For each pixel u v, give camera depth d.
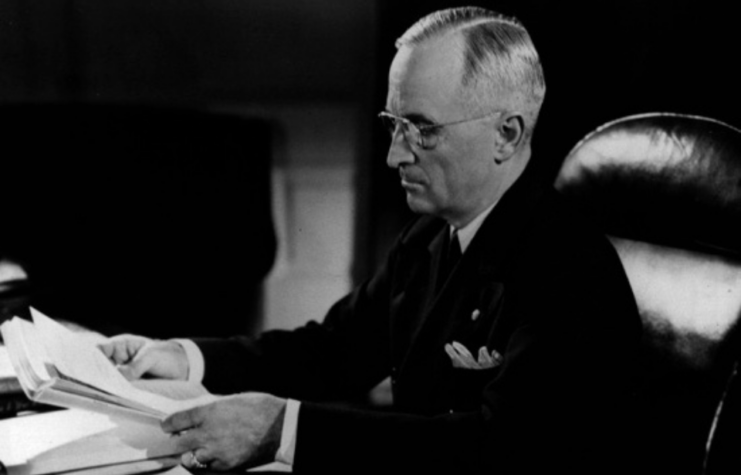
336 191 1.91
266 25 1.81
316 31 1.84
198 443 1.03
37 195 1.76
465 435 1.05
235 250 1.88
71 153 1.77
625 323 1.13
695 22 1.81
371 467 1.05
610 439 1.13
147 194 1.81
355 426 1.06
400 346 1.37
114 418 1.13
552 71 1.88
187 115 1.81
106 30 1.75
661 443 1.17
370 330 1.46
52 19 1.72
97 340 1.28
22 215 1.76
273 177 1.88
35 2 1.71
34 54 1.72
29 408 1.22
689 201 1.23
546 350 1.08
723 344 1.15
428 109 1.16
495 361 1.17
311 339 1.44
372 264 1.96
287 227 1.91
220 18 1.79
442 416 1.08
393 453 1.05
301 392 1.42
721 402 1.09
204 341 1.35
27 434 1.07
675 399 1.18
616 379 1.11
